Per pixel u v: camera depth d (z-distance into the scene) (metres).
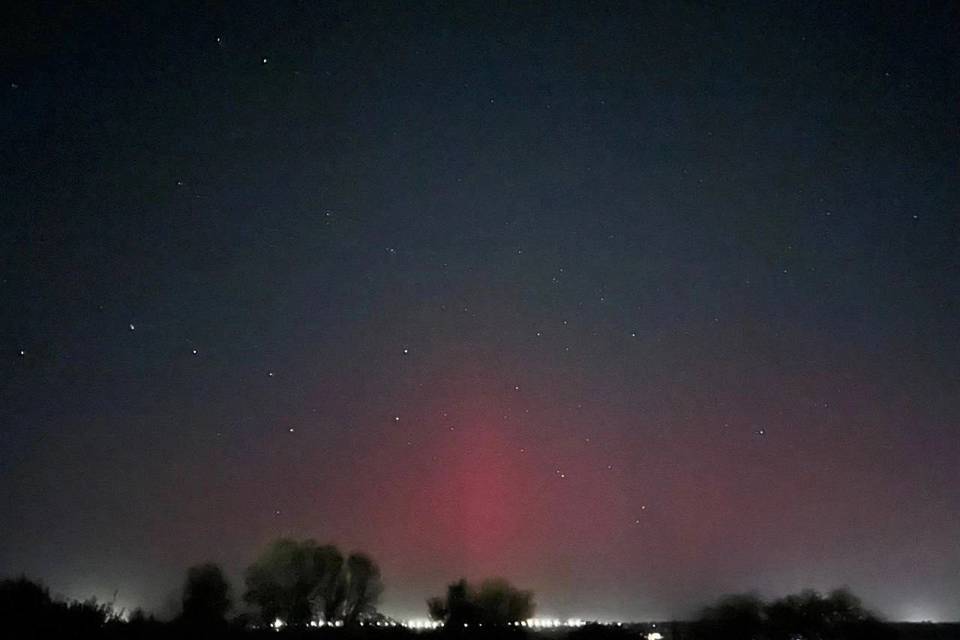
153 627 20.39
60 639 17.19
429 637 30.95
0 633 16.67
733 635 30.84
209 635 21.98
